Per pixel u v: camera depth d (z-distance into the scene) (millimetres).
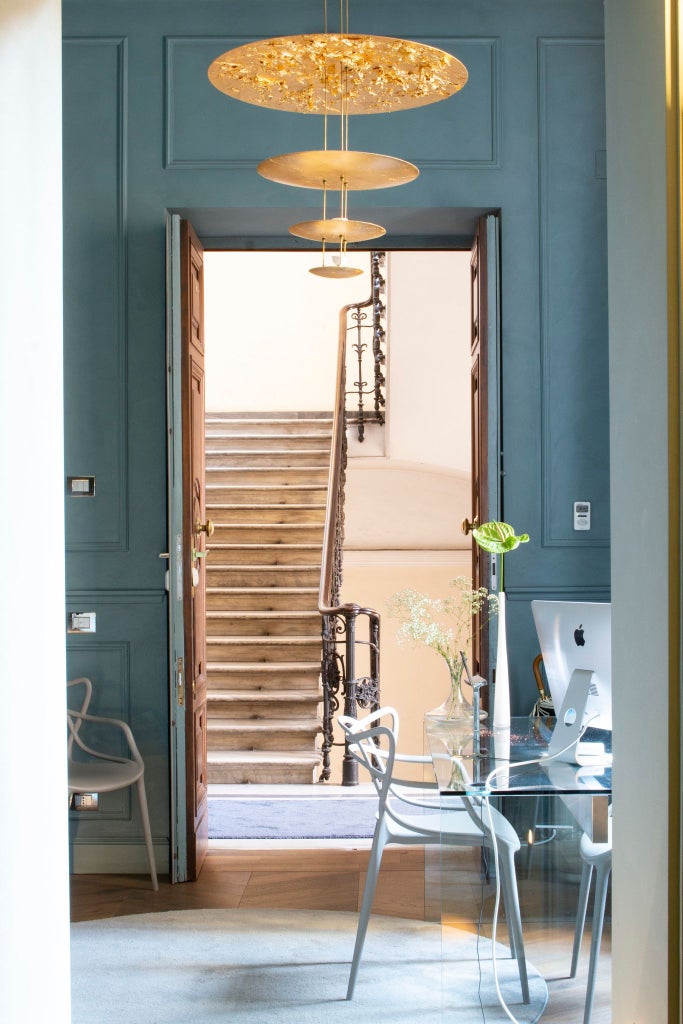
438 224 5699
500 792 3018
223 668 7770
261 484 9406
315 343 10727
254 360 10758
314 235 4762
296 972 3979
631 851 2238
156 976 3951
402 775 7152
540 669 5172
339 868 5277
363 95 4051
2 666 2055
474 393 5656
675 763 1980
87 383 5355
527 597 5324
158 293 5355
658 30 2055
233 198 5340
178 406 5102
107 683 5344
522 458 5348
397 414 8867
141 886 5059
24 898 2164
